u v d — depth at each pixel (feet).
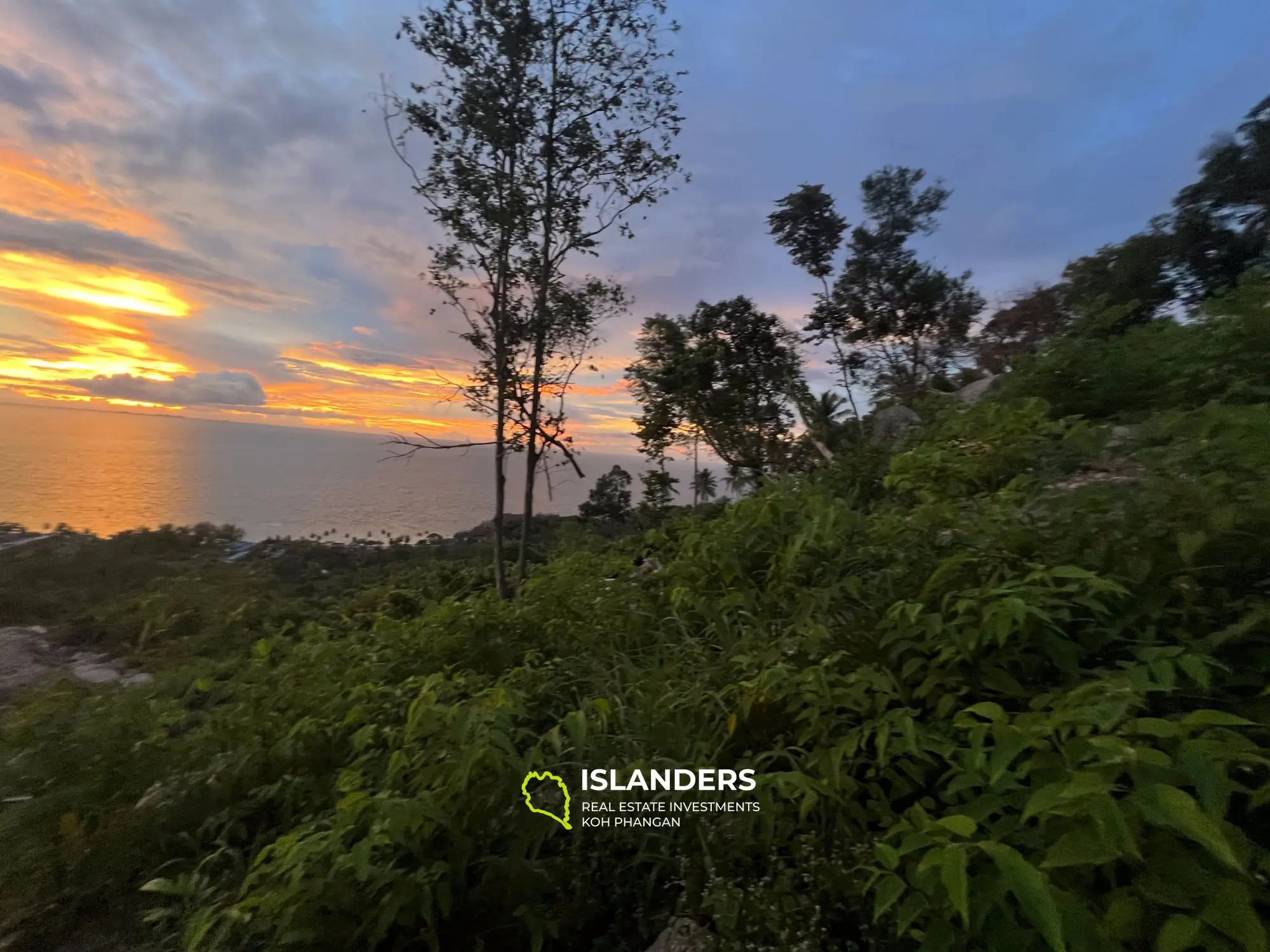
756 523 12.14
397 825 6.36
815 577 10.07
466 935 7.06
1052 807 4.38
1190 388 13.02
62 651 23.15
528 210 25.02
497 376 25.95
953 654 6.83
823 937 5.51
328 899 6.48
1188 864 4.11
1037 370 17.11
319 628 14.93
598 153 25.55
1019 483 10.73
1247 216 34.40
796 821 6.50
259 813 9.52
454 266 25.38
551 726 9.69
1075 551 7.59
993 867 4.83
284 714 10.72
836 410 37.37
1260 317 12.15
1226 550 6.65
